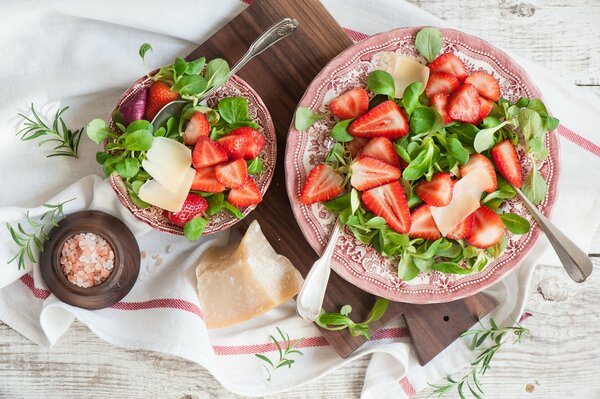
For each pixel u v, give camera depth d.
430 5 1.11
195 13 1.04
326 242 0.98
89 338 1.12
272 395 1.13
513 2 1.11
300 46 1.04
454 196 0.97
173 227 1.00
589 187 1.10
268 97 1.04
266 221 1.05
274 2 1.04
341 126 0.96
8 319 1.09
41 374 1.12
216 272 1.06
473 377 1.06
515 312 1.08
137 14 1.04
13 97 1.06
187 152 0.97
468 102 0.96
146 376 1.12
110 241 1.05
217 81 0.98
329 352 1.10
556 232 0.97
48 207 1.03
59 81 1.06
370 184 0.96
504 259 0.99
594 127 1.10
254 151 0.98
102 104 1.08
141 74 1.06
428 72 0.97
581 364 1.13
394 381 1.10
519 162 0.98
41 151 1.07
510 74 0.98
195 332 1.06
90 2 1.03
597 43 1.12
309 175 0.97
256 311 1.05
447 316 1.07
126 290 1.06
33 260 1.04
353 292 1.06
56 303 1.05
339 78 0.97
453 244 0.99
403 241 0.96
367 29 1.08
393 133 0.96
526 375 1.13
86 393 1.12
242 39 1.04
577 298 1.13
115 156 0.97
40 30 1.05
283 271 1.05
